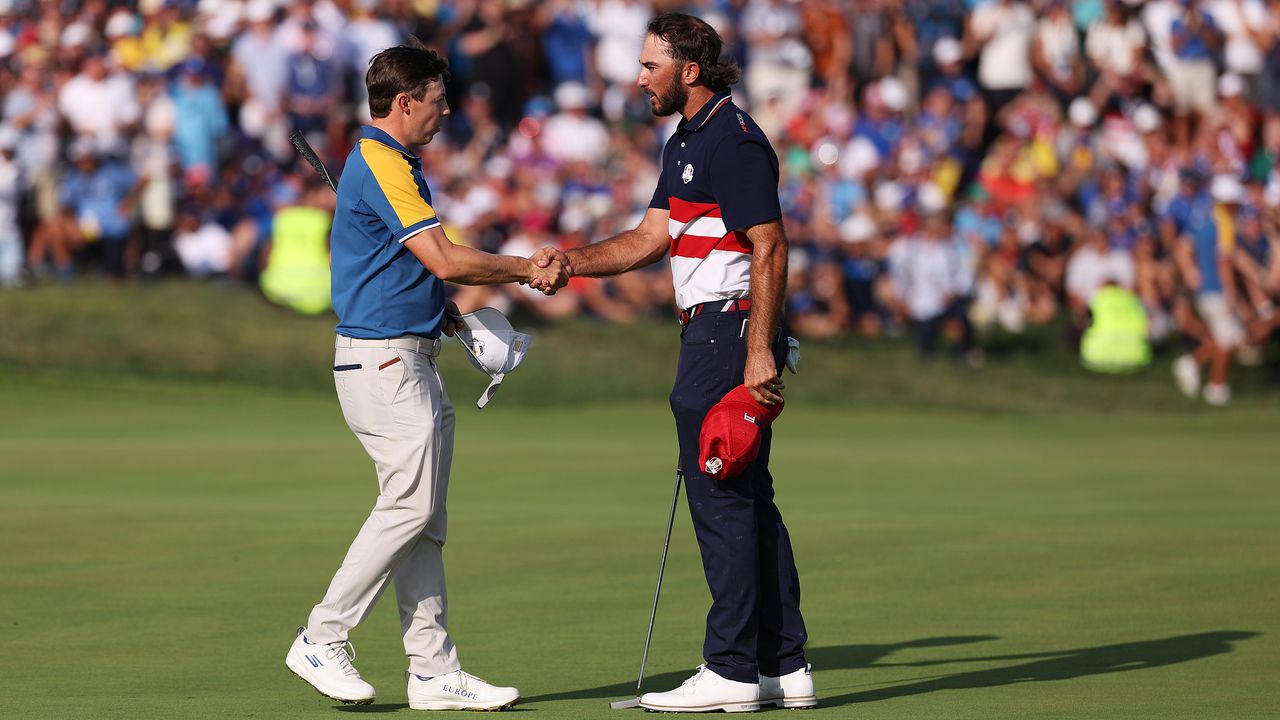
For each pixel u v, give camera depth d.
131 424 58.88
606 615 25.20
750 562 18.88
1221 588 27.61
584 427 62.66
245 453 50.31
